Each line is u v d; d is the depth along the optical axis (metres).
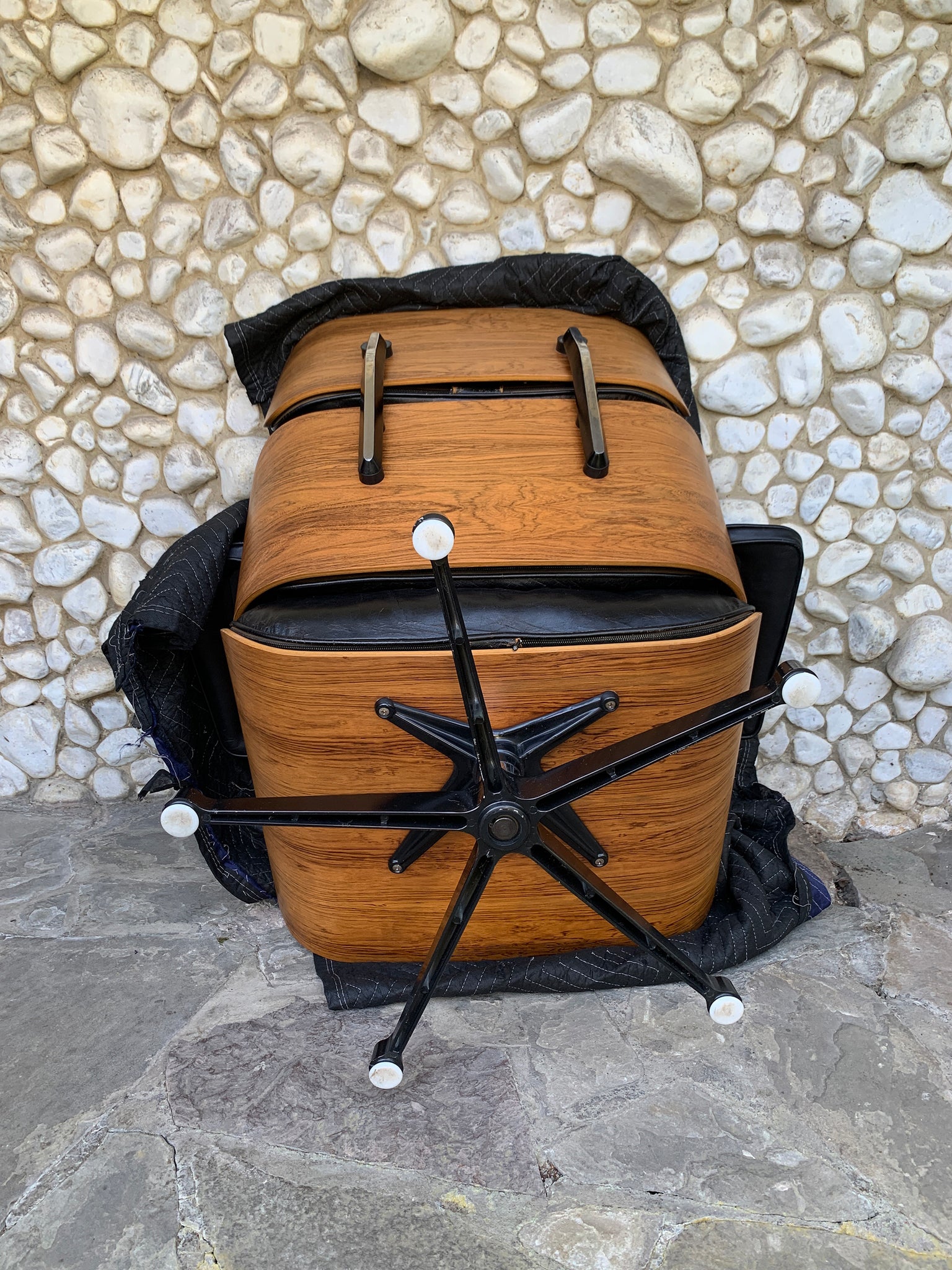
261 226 1.71
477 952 1.44
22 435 1.85
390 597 1.22
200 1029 1.41
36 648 1.99
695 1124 1.24
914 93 1.60
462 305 1.65
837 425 1.80
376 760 1.25
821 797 2.01
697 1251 1.08
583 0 1.57
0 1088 1.30
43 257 1.74
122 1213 1.13
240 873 1.68
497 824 1.10
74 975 1.53
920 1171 1.18
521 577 1.22
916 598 1.90
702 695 1.24
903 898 1.72
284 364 1.72
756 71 1.60
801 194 1.67
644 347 1.62
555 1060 1.34
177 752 1.51
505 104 1.63
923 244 1.68
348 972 1.47
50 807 2.07
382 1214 1.12
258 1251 1.08
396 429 1.33
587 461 1.27
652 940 1.20
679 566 1.23
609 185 1.67
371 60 1.57
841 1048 1.36
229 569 1.47
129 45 1.61
